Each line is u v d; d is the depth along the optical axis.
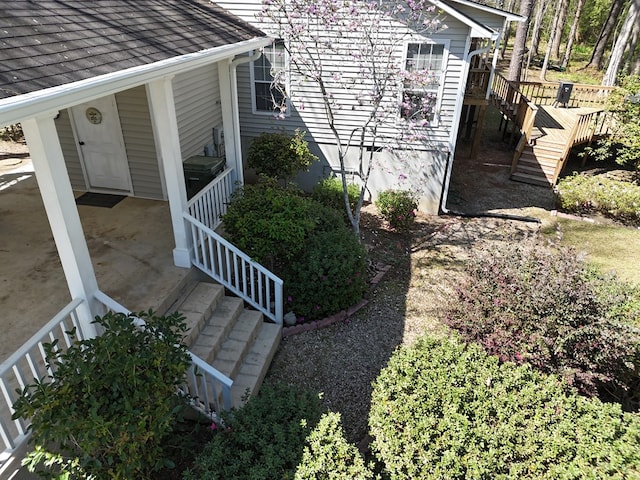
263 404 3.90
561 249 5.58
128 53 4.11
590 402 3.99
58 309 4.64
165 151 5.11
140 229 6.46
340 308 6.46
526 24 17.88
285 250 5.92
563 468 3.37
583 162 13.77
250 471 3.28
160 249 5.98
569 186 10.48
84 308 3.94
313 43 9.15
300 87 9.79
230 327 5.42
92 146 7.23
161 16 5.79
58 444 3.49
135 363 3.22
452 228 9.55
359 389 5.15
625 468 3.35
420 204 10.36
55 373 3.20
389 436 3.65
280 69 9.66
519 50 18.36
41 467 3.45
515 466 3.43
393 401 3.90
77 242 3.71
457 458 3.42
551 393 4.03
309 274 6.02
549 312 4.86
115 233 6.33
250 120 10.49
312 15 8.17
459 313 5.25
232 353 5.06
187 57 4.73
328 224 6.85
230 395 4.33
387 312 6.58
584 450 3.49
